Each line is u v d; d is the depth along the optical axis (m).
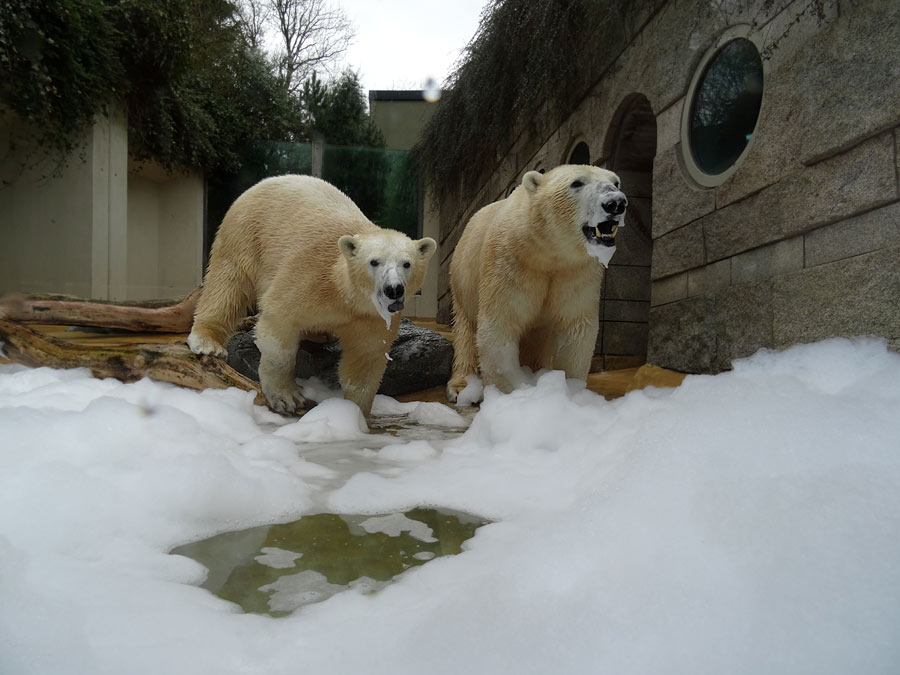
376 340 3.97
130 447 2.34
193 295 6.79
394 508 2.19
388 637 1.26
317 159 16.81
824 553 1.36
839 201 3.21
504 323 4.18
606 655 1.18
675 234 5.11
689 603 1.29
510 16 7.71
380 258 3.44
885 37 2.85
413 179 16.08
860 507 1.46
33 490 1.84
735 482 1.67
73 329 7.63
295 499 2.20
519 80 8.04
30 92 9.78
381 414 4.58
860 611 1.21
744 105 4.24
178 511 1.95
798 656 1.14
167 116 13.12
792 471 1.68
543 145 8.12
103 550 1.68
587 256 3.82
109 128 11.56
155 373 3.94
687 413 2.12
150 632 1.25
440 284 15.05
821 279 3.36
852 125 3.06
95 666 1.13
